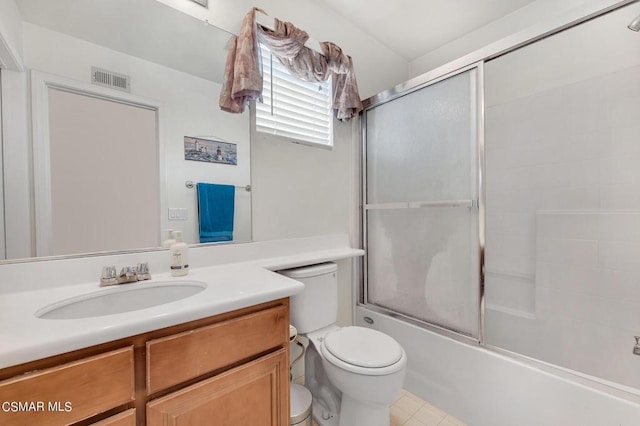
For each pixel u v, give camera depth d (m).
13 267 0.90
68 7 1.01
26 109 0.94
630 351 1.49
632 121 1.50
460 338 1.50
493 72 1.96
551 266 1.77
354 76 1.85
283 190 1.63
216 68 1.35
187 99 1.27
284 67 1.66
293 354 1.67
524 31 1.32
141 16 1.16
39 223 0.96
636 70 1.47
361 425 1.19
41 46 0.96
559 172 1.74
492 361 1.35
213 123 1.35
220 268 1.27
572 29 1.38
